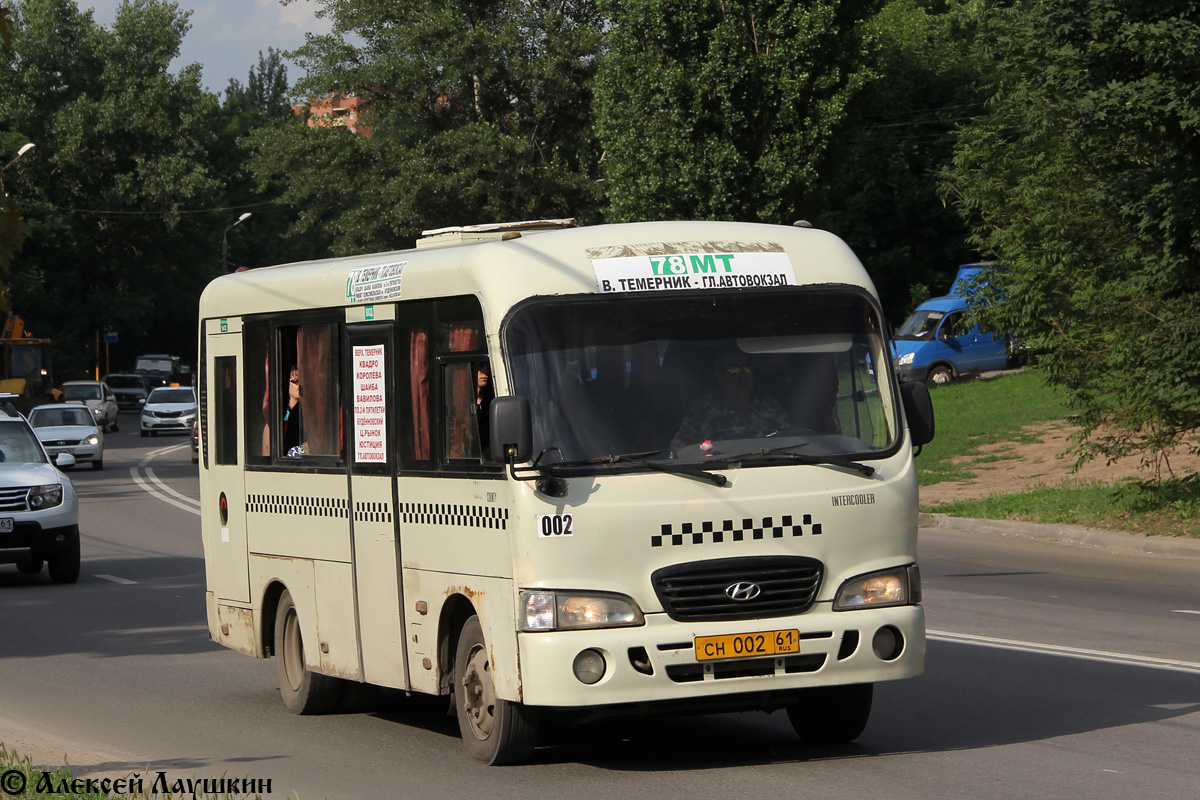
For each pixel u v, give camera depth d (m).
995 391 55.72
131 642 19.84
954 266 79.94
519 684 10.88
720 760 11.82
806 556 11.16
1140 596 21.98
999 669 15.75
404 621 12.53
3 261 11.06
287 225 154.12
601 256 11.52
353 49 76.62
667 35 50.38
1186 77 23.72
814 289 11.87
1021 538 30.86
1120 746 11.84
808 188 50.78
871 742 12.31
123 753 12.69
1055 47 26.06
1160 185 24.88
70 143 110.06
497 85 76.50
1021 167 35.91
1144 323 28.44
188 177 112.75
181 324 145.50
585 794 10.62
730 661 10.84
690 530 10.93
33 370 81.81
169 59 116.69
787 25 50.00
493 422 10.54
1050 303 32.78
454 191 71.88
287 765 12.05
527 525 10.77
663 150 50.78
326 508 13.72
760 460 11.17
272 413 14.74
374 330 12.93
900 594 11.45
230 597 15.75
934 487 38.94
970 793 10.35
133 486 51.16
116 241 117.25
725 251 11.80
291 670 14.73
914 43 79.25
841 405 11.64
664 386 11.28
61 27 115.00
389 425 12.70
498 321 11.20
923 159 76.75
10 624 21.72
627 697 10.70
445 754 12.38
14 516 26.06
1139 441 31.27
